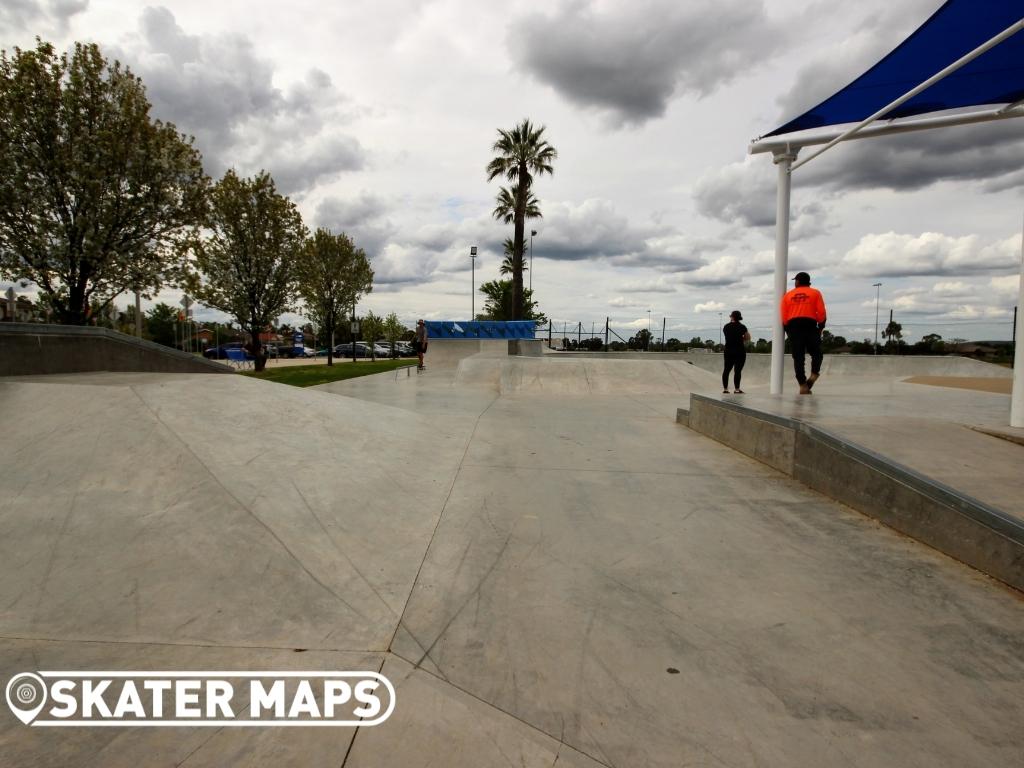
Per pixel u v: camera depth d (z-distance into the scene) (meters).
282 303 23.08
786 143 7.72
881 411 5.86
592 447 6.33
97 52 14.87
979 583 2.93
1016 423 4.83
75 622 2.38
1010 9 4.71
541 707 1.94
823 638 2.41
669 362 15.27
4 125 13.76
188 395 5.25
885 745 1.78
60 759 1.66
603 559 3.23
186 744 1.73
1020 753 1.75
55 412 4.55
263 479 3.87
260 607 2.54
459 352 25.17
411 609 2.61
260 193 22.12
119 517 3.22
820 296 7.61
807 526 3.79
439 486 4.57
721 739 1.80
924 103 6.42
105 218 15.09
